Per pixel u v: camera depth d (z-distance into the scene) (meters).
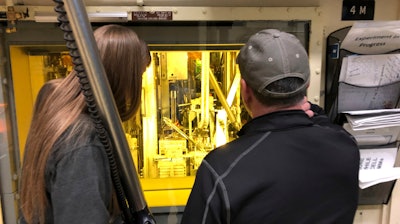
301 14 1.21
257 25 1.21
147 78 1.42
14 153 1.24
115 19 1.15
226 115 1.54
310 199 0.69
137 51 0.74
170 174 1.55
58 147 0.65
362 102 1.32
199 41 1.21
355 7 1.29
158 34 1.20
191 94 1.55
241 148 0.70
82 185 0.63
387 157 1.38
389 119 1.27
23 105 1.26
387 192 1.41
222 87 1.52
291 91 0.69
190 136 1.59
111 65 0.72
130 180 0.73
